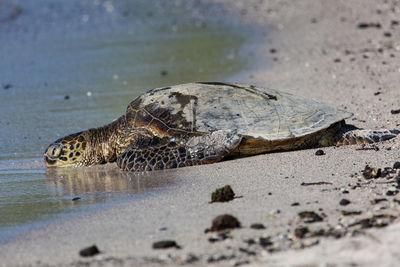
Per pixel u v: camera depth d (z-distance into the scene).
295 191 21.39
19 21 98.62
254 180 23.53
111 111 41.12
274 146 27.70
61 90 49.44
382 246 15.13
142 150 28.16
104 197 23.31
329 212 18.72
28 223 20.50
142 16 102.25
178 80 50.31
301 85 44.53
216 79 49.53
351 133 28.38
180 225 18.70
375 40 61.31
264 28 81.06
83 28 90.12
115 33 83.50
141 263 15.66
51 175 28.50
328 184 21.91
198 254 16.00
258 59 58.78
